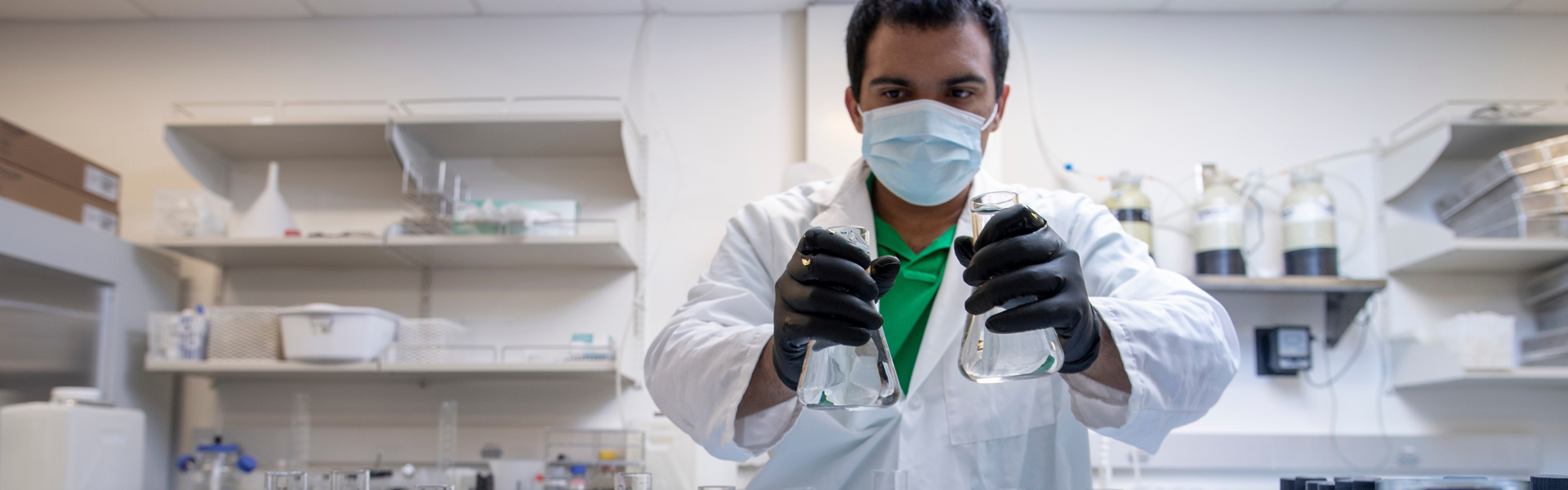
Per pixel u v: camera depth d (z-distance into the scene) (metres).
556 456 2.80
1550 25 3.19
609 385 2.95
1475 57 3.18
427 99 3.17
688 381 0.97
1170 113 3.13
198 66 3.19
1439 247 2.74
